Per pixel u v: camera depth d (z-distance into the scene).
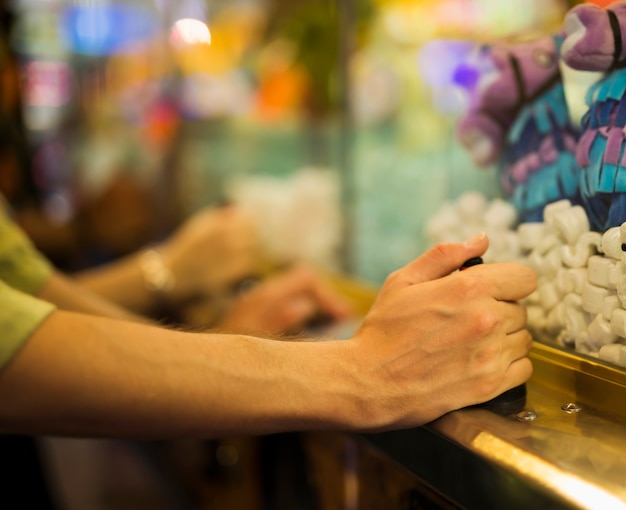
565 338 0.78
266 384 0.68
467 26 1.39
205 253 1.88
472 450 0.63
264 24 2.24
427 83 1.48
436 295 0.71
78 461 2.89
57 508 1.72
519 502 0.57
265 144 2.15
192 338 0.71
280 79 2.10
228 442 1.64
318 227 1.82
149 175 2.79
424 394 0.69
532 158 0.86
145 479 2.69
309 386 0.69
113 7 2.89
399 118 1.58
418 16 1.54
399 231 1.50
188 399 0.67
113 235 2.81
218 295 1.88
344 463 1.01
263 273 1.93
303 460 1.22
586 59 0.74
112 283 1.82
